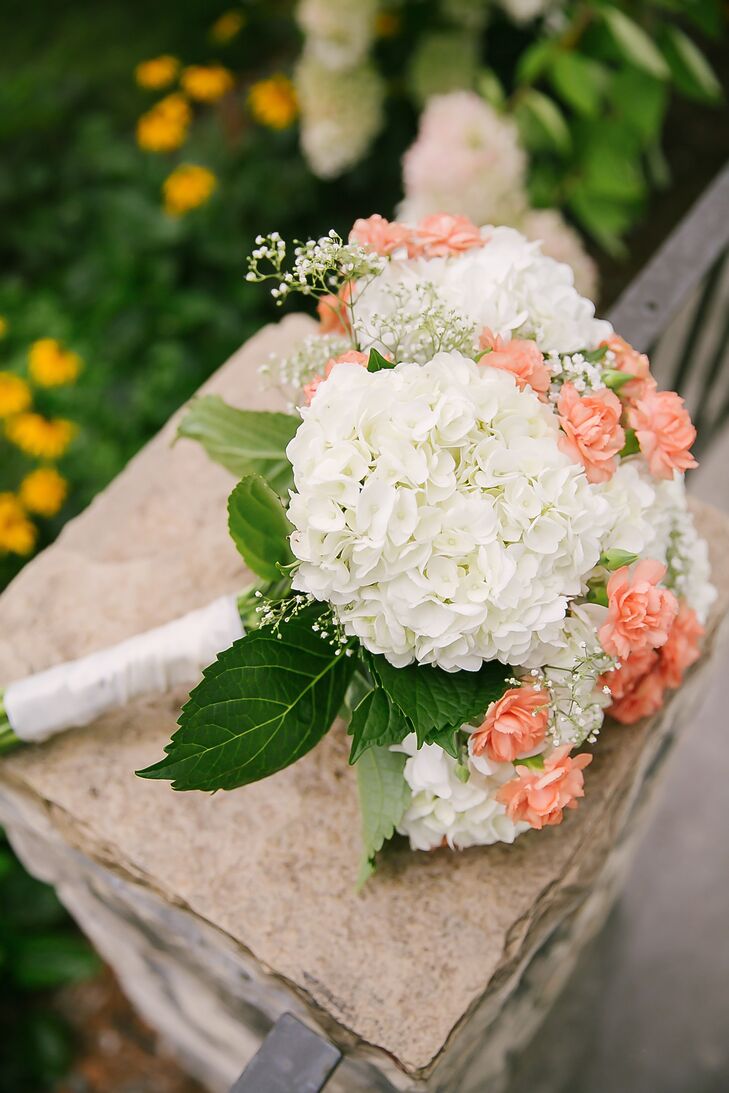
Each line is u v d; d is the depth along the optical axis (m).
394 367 0.90
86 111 2.51
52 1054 1.75
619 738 1.06
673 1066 1.55
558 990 1.41
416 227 0.99
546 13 1.80
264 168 2.12
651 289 1.24
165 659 1.02
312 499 0.84
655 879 1.65
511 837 0.96
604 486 0.90
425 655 0.87
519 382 0.89
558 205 1.98
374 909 0.99
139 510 1.17
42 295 2.10
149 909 1.07
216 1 2.62
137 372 2.02
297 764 1.04
